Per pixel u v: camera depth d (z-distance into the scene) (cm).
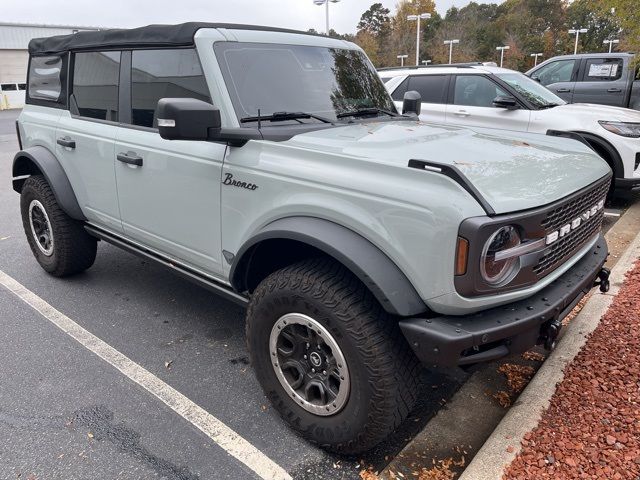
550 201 223
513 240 213
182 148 302
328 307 228
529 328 220
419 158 238
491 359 218
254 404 298
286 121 297
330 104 328
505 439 251
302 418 260
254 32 323
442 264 205
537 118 689
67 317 402
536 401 277
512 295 219
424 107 779
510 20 6391
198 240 308
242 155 271
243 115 284
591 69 962
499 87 723
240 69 298
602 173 280
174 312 411
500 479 227
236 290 286
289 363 258
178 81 309
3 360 341
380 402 226
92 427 277
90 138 376
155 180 324
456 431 275
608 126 652
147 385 315
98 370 331
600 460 236
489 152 263
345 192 230
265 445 265
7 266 509
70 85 409
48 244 460
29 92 475
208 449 262
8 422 280
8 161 1162
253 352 271
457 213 200
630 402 274
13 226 652
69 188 413
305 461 254
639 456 237
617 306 376
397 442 269
